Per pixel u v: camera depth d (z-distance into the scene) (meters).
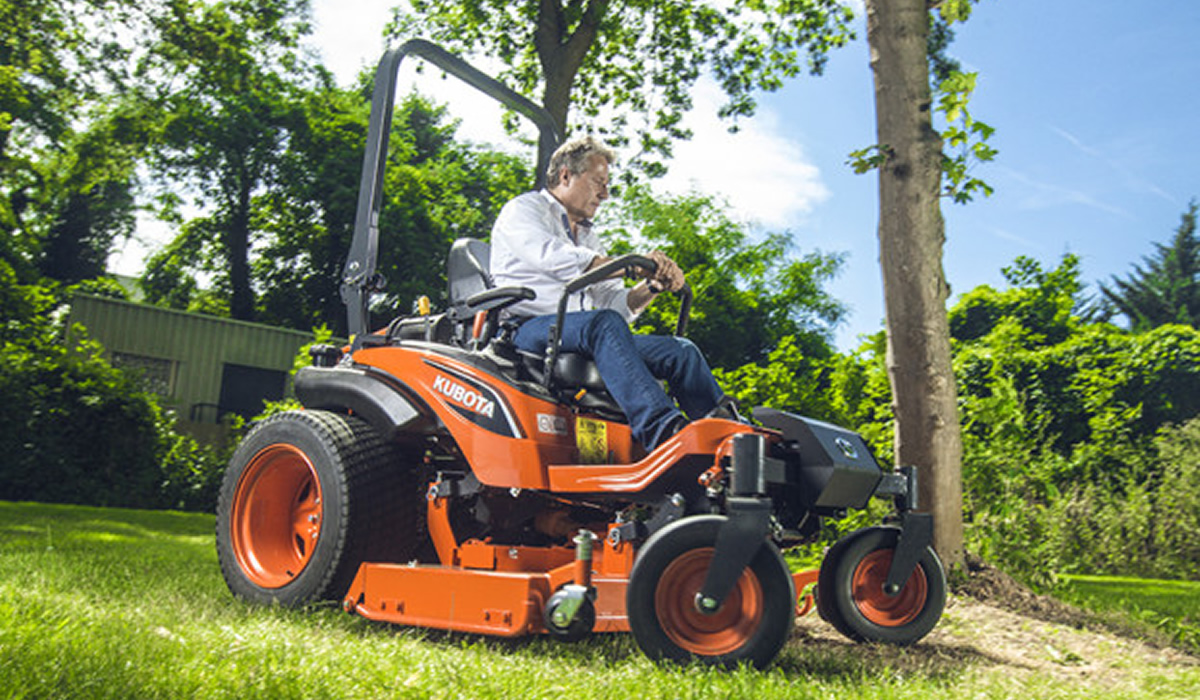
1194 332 14.70
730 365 23.66
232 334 19.89
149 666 2.10
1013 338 9.20
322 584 3.35
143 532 7.72
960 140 4.95
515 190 30.25
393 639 2.84
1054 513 7.32
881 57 5.07
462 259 3.70
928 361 4.83
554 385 3.19
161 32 17.81
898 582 3.14
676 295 15.97
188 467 13.70
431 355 3.39
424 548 3.60
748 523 2.44
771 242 24.80
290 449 3.52
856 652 3.14
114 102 24.16
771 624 2.45
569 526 3.35
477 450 3.14
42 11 17.41
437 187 29.84
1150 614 4.60
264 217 31.09
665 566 2.50
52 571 3.94
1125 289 41.03
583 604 2.59
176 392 19.23
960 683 2.69
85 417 12.90
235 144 29.78
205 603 3.38
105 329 18.53
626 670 2.44
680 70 14.74
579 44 12.34
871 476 2.90
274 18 18.23
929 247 4.91
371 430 3.47
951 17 5.13
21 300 14.24
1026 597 4.59
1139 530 8.81
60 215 31.88
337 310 29.97
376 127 3.81
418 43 3.88
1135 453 9.92
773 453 2.81
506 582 2.81
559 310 3.07
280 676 2.10
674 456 2.73
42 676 1.90
